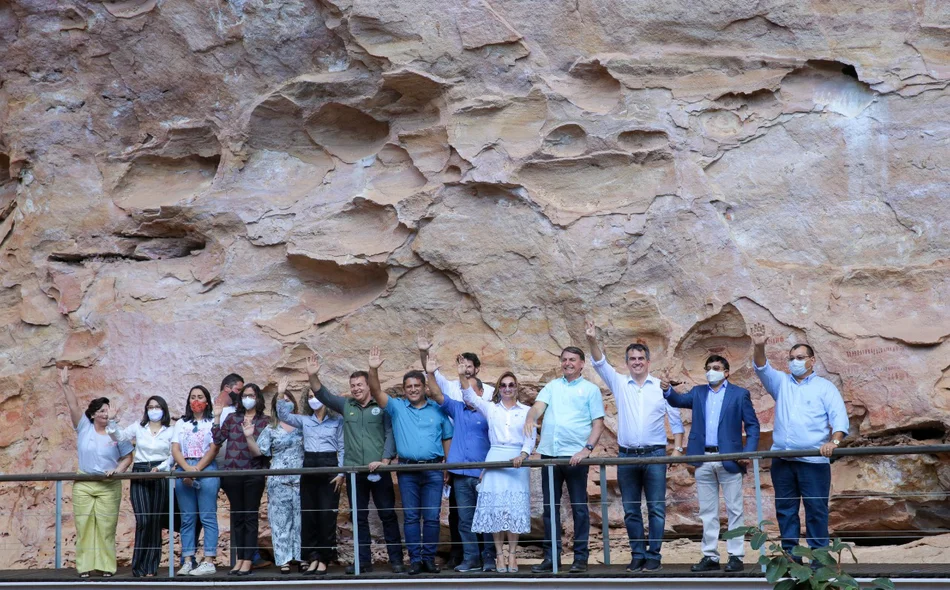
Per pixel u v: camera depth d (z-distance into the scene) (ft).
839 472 32.30
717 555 27.22
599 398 28.63
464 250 35.04
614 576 26.78
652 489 27.84
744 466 27.40
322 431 30.42
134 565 30.42
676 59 34.42
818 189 33.58
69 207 39.01
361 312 35.94
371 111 36.47
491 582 27.55
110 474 30.27
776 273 33.19
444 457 30.19
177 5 37.47
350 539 34.73
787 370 32.65
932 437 31.78
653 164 34.45
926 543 30.96
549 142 34.86
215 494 31.07
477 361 29.86
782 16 33.94
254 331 36.83
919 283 32.37
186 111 38.27
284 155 38.09
